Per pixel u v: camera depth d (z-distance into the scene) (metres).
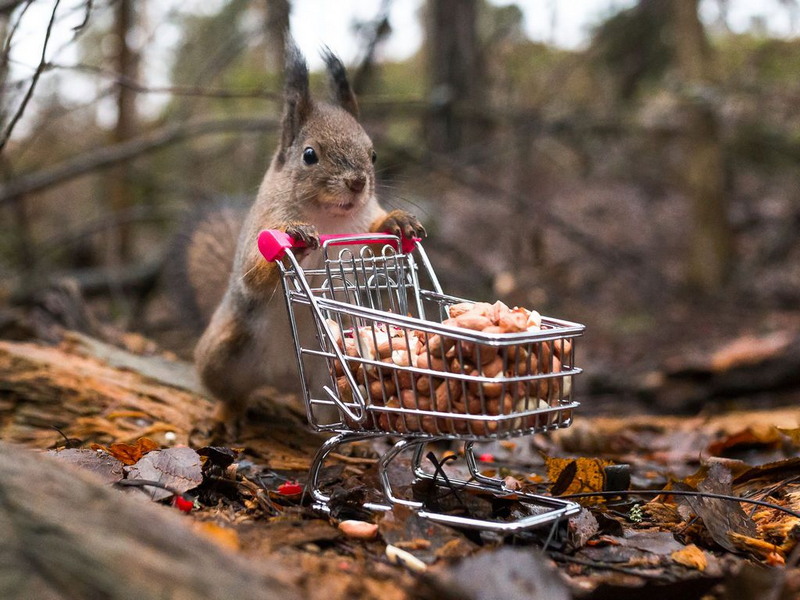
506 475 0.61
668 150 2.02
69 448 0.53
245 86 1.68
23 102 0.62
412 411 0.45
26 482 0.36
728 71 1.76
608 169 2.03
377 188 0.72
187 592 0.33
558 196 1.91
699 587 0.41
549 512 0.45
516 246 1.46
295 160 0.64
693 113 1.58
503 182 1.79
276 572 0.36
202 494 0.49
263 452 0.62
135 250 1.67
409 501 0.46
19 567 0.33
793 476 0.56
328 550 0.43
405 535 0.43
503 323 0.44
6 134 0.63
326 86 0.70
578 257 1.66
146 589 0.33
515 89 1.80
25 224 1.31
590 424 0.79
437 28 1.71
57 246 1.31
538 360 0.44
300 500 0.49
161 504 0.47
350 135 0.64
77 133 1.55
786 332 1.22
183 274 0.86
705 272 1.58
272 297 0.62
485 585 0.38
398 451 0.46
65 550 0.33
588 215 1.82
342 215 0.63
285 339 0.65
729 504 0.49
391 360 0.45
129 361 0.76
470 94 1.70
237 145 1.58
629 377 1.10
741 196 1.91
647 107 1.82
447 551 0.43
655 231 1.78
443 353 0.44
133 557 0.34
